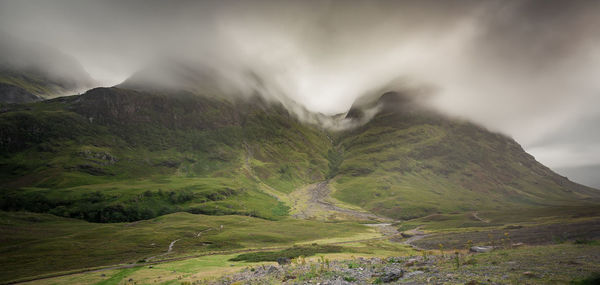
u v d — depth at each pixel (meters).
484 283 23.97
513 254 38.12
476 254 42.22
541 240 68.75
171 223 175.62
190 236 143.00
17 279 73.81
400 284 27.64
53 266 88.31
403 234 157.50
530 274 25.30
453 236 122.06
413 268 35.09
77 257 100.25
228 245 123.06
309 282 33.31
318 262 55.94
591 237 60.94
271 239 140.12
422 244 111.12
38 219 182.75
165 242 127.00
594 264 27.47
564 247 40.91
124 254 104.75
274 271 48.28
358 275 34.28
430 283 26.45
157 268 73.75
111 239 132.12
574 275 23.83
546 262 30.55
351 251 90.44
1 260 97.38
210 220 188.12
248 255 87.06
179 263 79.69
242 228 167.88
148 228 160.00
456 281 25.80
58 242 125.12
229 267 67.44
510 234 96.12
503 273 27.20
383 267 38.97
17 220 174.38
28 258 99.44
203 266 71.75
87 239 133.00
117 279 63.75
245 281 41.56
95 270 80.06
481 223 171.00
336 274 36.31
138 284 56.41
